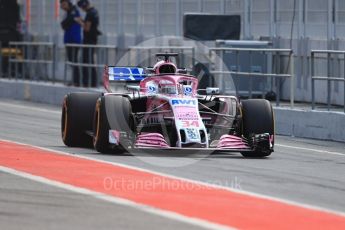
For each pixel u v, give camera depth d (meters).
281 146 58.47
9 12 115.69
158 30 102.75
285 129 68.25
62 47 116.12
